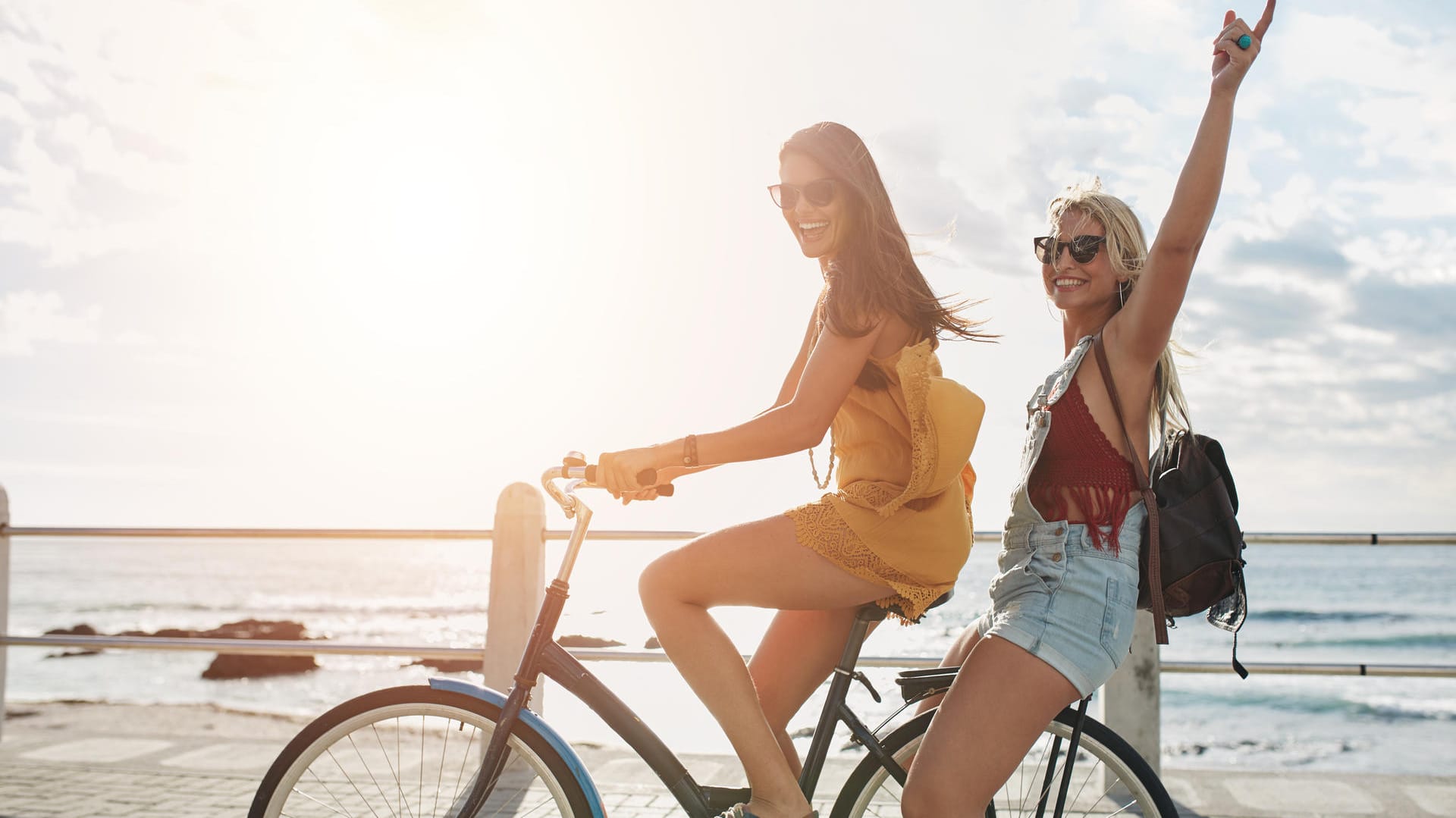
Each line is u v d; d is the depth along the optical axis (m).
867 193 2.35
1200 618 34.97
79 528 5.33
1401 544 4.14
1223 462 2.35
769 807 2.38
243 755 4.91
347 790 3.81
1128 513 2.28
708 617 2.42
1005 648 2.24
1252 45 2.08
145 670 26.14
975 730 2.19
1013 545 2.38
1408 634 34.84
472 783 2.51
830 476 2.61
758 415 2.33
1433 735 18.19
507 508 4.71
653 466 2.32
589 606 4.53
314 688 22.45
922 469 2.28
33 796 4.22
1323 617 36.88
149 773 4.58
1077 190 2.52
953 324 2.45
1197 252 2.15
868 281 2.31
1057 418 2.34
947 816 2.17
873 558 2.35
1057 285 2.49
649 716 6.54
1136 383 2.29
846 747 2.71
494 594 4.68
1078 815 2.84
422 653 4.70
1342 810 4.17
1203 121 2.11
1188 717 19.88
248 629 37.16
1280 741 17.77
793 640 2.63
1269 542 4.22
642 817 3.99
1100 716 4.85
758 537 2.37
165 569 56.03
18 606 44.00
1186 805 4.23
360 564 59.19
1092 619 2.22
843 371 2.31
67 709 9.27
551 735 2.53
